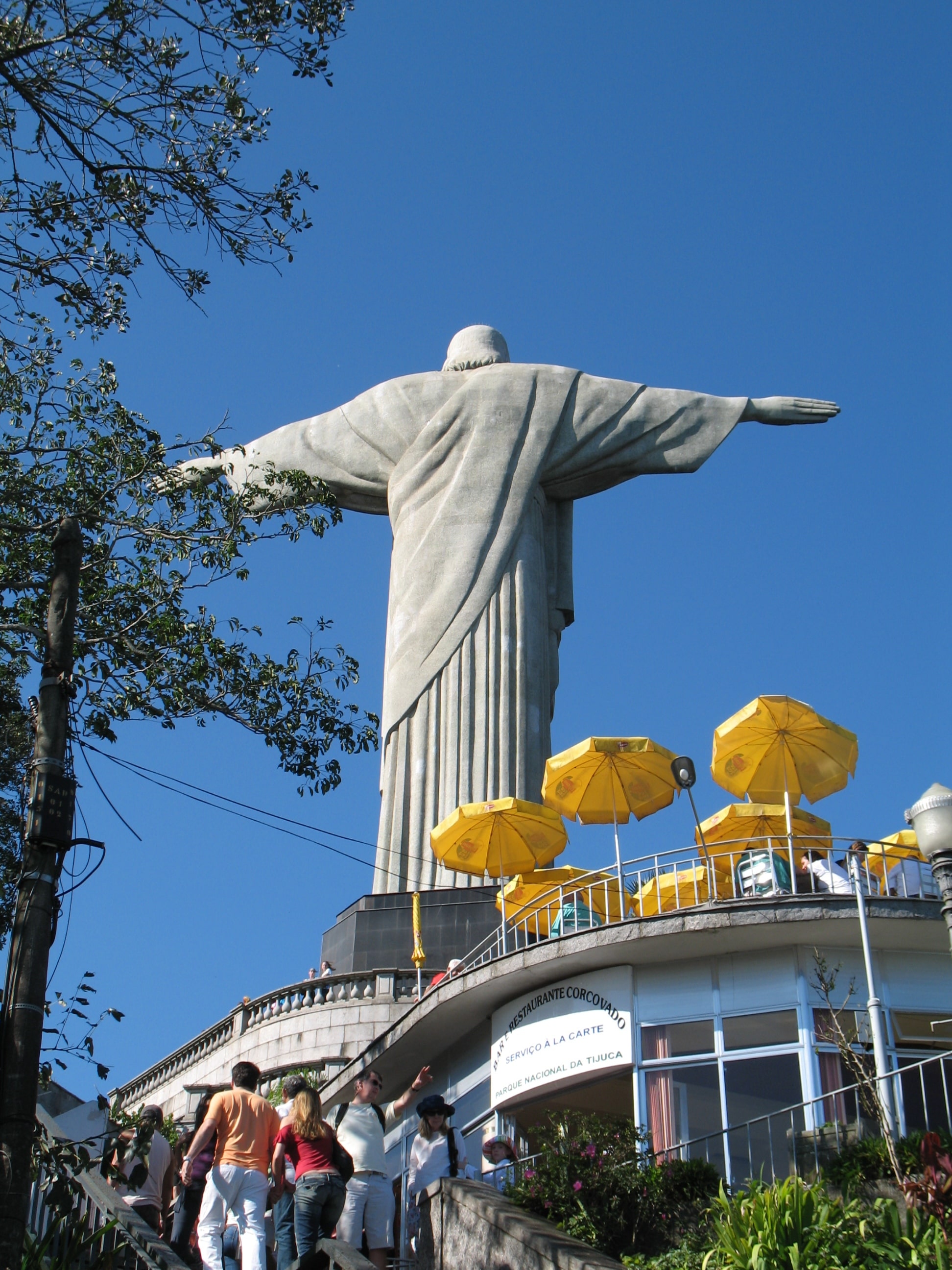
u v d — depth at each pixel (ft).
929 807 50.93
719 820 92.48
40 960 38.75
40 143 53.62
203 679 59.72
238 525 62.39
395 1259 59.98
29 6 52.80
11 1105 37.04
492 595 144.77
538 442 150.71
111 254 55.72
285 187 55.72
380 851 136.46
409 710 141.38
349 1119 54.65
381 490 153.28
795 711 87.45
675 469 151.64
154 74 53.52
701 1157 70.59
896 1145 61.72
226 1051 120.06
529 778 138.72
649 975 80.74
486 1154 71.20
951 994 77.87
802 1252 51.44
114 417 61.52
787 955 78.69
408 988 114.62
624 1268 48.91
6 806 62.18
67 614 43.09
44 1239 41.32
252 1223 46.98
